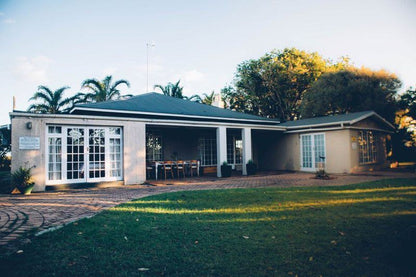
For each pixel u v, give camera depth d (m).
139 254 3.34
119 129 11.00
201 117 14.52
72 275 2.76
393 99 22.48
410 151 21.33
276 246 3.59
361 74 23.80
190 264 3.05
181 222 4.80
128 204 6.51
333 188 8.67
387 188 8.24
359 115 14.55
